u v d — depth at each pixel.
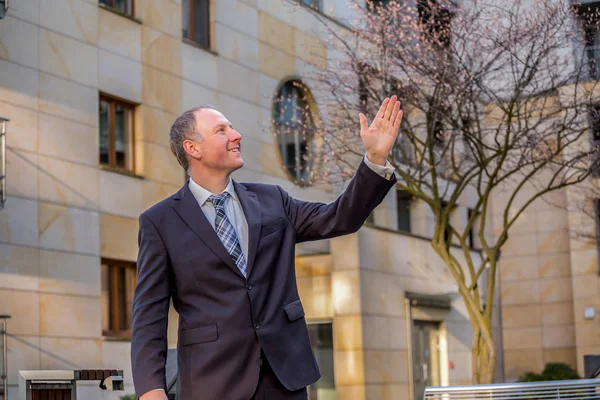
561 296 31.33
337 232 3.67
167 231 3.64
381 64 18.53
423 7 18.69
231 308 3.53
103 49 17.75
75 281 16.53
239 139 3.77
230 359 3.49
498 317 30.80
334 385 21.47
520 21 17.17
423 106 18.61
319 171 21.20
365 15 19.05
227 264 3.56
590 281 29.53
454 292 25.58
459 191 17.89
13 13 15.92
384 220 25.30
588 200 25.06
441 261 25.30
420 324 24.17
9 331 15.18
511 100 17.17
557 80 18.58
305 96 23.45
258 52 22.12
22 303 15.47
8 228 15.40
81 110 17.09
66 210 16.55
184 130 3.74
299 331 3.62
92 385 16.50
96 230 17.12
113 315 17.55
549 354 31.39
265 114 22.14
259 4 22.31
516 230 32.12
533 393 7.79
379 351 21.83
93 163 17.23
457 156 25.08
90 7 17.53
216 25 20.98
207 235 3.61
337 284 21.67
